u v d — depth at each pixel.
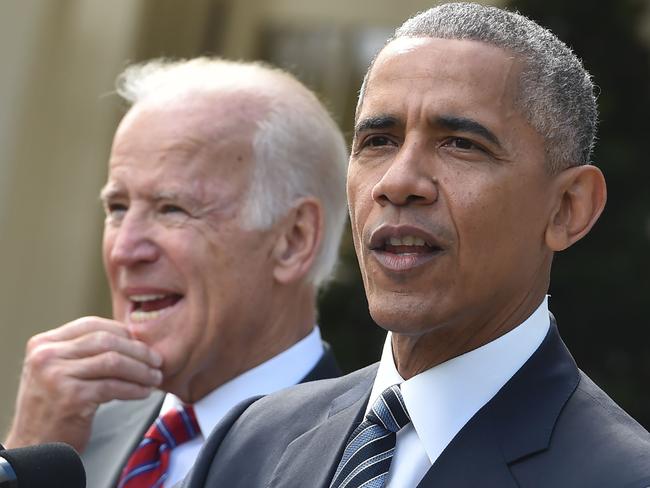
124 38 23.25
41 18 22.59
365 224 7.10
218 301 10.89
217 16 24.48
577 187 7.30
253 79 11.40
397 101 7.10
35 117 22.72
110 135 23.33
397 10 23.56
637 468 6.46
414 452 7.03
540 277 7.31
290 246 11.23
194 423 10.96
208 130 11.01
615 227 20.33
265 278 11.05
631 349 20.25
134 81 12.02
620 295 20.12
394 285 6.98
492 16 7.30
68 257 23.27
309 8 24.06
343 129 23.56
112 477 11.09
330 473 7.16
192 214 10.90
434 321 6.95
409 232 6.91
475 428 6.91
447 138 7.01
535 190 7.09
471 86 7.00
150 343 10.98
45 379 11.04
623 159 20.22
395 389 7.20
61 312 23.30
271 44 24.34
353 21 23.88
